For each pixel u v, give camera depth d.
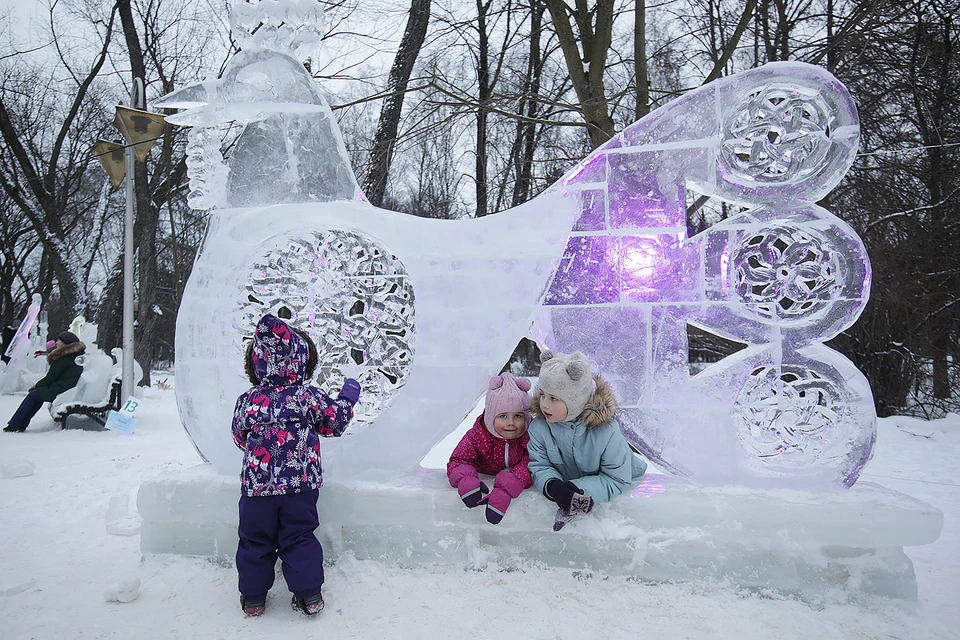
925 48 9.96
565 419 3.02
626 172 3.37
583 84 9.62
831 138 3.13
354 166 10.85
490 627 2.64
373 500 3.22
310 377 3.05
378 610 2.78
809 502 2.97
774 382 3.26
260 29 3.58
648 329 3.33
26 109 19.83
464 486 3.08
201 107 3.48
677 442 3.33
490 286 3.42
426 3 11.27
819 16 11.21
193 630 2.62
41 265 23.80
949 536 3.92
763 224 3.23
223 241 3.48
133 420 7.61
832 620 2.73
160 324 30.39
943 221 9.40
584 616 2.73
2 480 5.22
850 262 3.17
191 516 3.31
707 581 3.01
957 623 2.73
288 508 2.79
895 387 9.70
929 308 9.44
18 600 2.89
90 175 23.00
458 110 10.21
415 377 3.43
